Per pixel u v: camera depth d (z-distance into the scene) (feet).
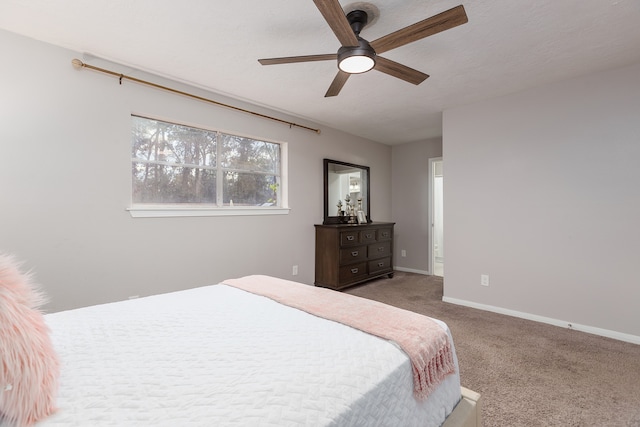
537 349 7.51
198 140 9.86
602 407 5.28
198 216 9.57
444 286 11.62
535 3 5.60
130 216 8.22
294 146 12.39
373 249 14.25
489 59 7.72
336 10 4.51
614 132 8.21
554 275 9.20
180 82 9.07
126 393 2.57
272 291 5.64
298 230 12.50
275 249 11.68
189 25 6.35
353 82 9.11
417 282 14.58
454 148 11.36
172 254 9.01
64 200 7.23
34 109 6.86
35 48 6.86
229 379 2.78
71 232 7.33
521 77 8.78
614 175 8.21
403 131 14.84
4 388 2.05
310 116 12.43
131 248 8.23
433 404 3.63
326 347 3.45
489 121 10.49
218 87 9.50
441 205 20.02
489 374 6.37
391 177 18.19
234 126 10.42
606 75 8.32
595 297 8.50
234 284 6.23
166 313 4.51
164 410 2.35
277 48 7.25
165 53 7.47
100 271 7.74
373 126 13.97
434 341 3.84
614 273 8.22
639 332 7.86
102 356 3.22
